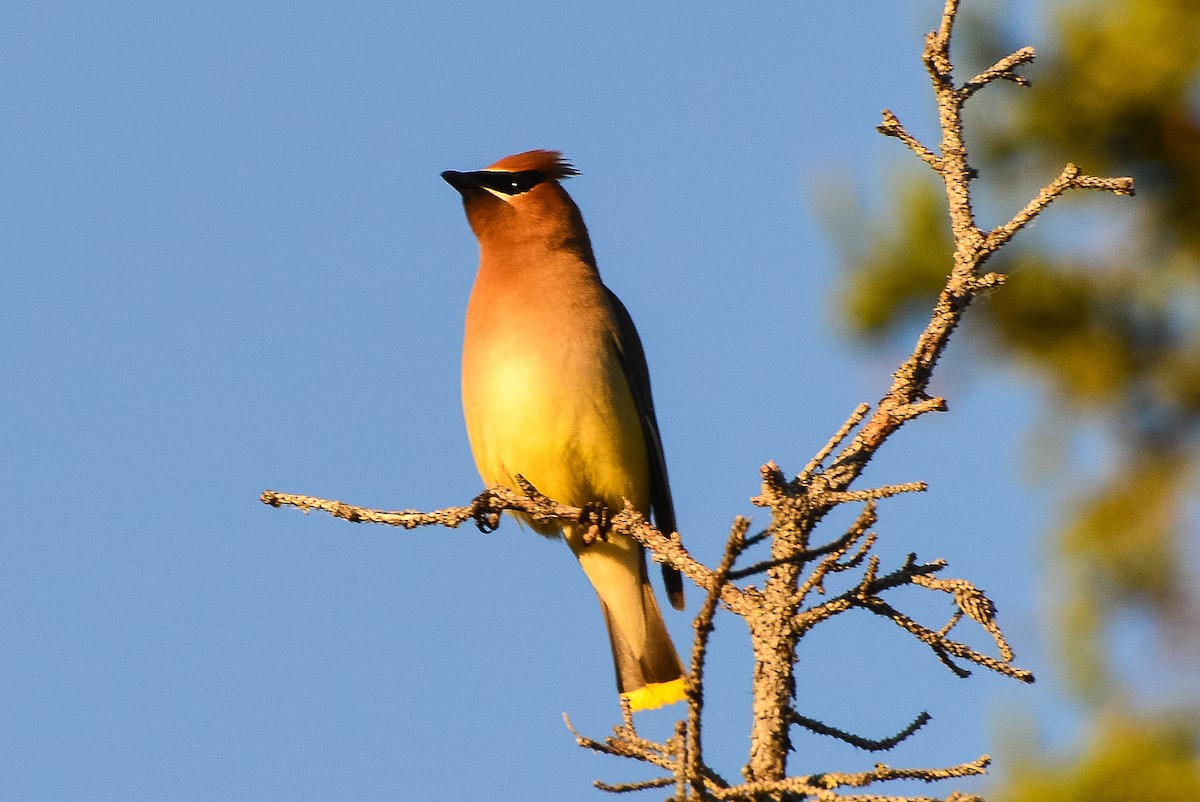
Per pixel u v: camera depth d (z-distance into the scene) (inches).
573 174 478.3
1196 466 553.0
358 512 353.4
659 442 449.1
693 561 328.5
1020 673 274.5
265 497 357.7
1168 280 556.7
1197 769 466.6
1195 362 557.3
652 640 434.6
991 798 464.8
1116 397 564.4
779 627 279.1
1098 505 549.0
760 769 271.1
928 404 289.0
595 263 470.6
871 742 277.3
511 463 434.0
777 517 285.6
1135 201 557.6
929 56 301.3
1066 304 554.6
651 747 271.3
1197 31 532.7
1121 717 489.1
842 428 294.5
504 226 456.8
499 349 432.1
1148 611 531.5
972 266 295.7
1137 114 542.3
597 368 430.3
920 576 278.4
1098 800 465.4
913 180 556.1
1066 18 544.7
